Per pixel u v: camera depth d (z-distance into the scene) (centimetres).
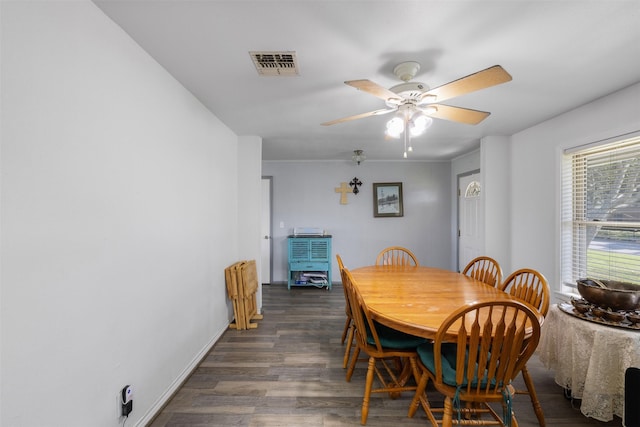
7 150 90
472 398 134
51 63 105
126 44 145
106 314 132
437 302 180
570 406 183
